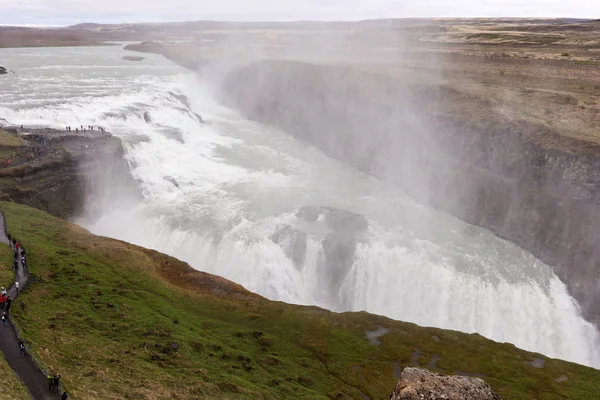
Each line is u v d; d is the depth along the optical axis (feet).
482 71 331.36
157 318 118.42
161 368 97.19
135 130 250.98
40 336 99.04
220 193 221.25
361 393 103.86
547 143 192.54
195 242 182.91
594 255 166.91
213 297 138.31
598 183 172.04
